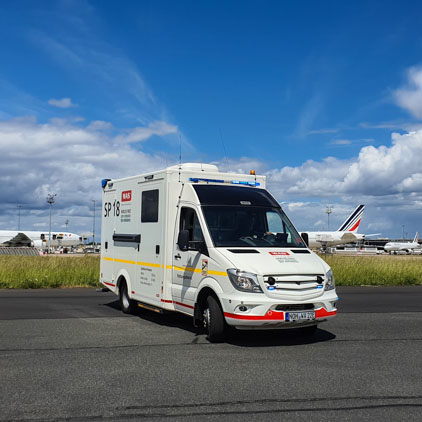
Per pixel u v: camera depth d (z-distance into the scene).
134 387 5.60
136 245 10.78
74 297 15.24
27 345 7.91
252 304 7.54
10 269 19.58
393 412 4.79
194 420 4.58
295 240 9.03
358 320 10.84
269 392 5.41
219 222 8.77
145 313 11.41
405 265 23.20
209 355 7.24
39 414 4.74
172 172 9.66
